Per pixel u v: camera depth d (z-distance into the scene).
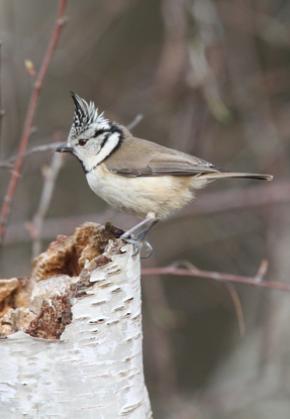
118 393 6.04
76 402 5.92
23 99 14.14
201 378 15.61
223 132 14.37
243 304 15.02
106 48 15.43
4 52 11.80
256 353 13.54
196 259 15.34
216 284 14.97
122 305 6.05
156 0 15.38
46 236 12.52
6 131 12.73
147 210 8.08
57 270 6.73
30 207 13.98
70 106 14.42
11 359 5.88
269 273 13.31
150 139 14.17
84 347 5.92
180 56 12.33
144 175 7.97
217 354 15.76
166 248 14.88
